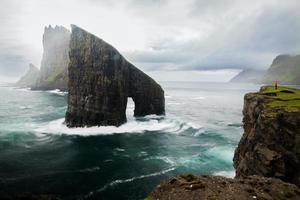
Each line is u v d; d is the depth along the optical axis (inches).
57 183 1362.0
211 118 3545.8
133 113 3735.2
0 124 2785.4
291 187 864.9
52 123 2896.2
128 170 1551.4
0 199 1102.4
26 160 1699.1
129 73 3309.5
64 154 1847.9
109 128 2696.9
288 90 1621.6
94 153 1883.6
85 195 1238.9
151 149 1994.3
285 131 1154.0
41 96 6560.0
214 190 815.1
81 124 2753.4
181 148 2020.2
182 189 822.5
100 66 2795.3
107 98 2770.7
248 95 1614.2
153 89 3590.1
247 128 1526.8
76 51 2883.9
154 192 831.1
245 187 837.2
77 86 2819.9
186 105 5137.8
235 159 1590.8
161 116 3570.4
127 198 1216.8
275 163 1127.0
